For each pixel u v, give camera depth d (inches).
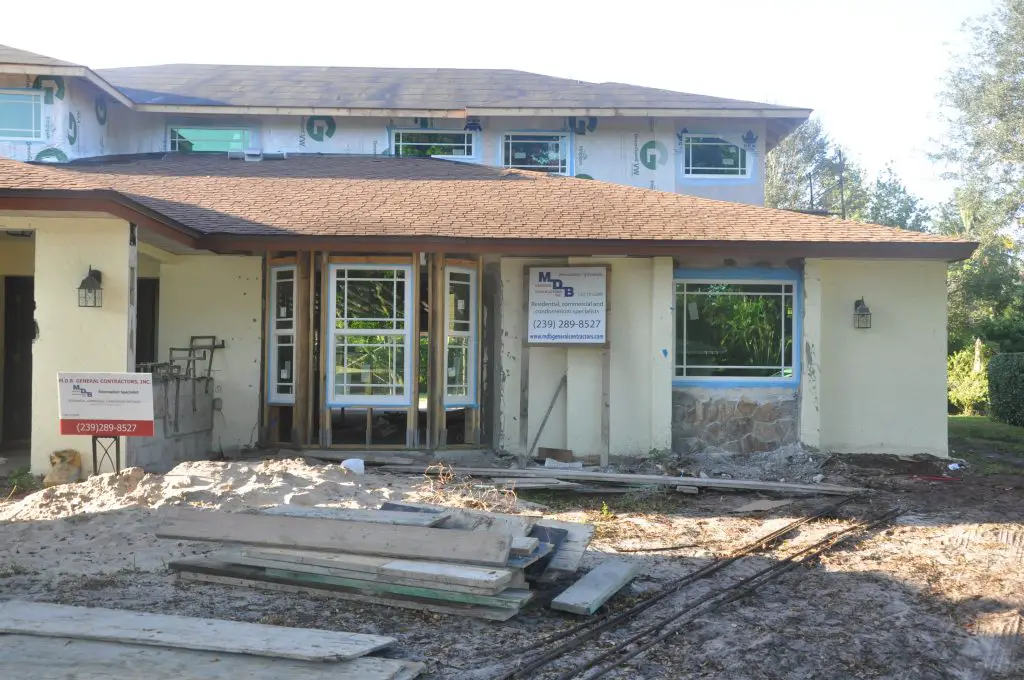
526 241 475.2
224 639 198.1
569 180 619.2
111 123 733.3
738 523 365.1
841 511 386.9
